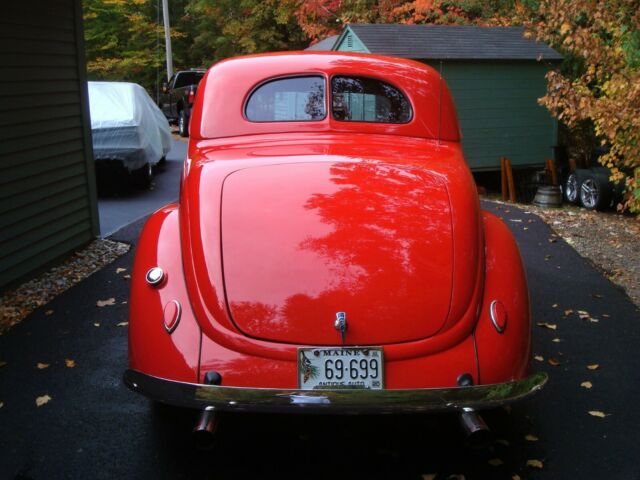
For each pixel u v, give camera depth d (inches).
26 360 158.9
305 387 101.0
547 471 115.2
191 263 111.8
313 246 110.0
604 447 123.0
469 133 457.1
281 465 116.3
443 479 112.6
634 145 298.5
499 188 507.5
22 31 218.5
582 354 166.2
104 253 256.7
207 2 1160.2
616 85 294.4
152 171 459.5
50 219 235.3
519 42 472.7
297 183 122.6
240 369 102.1
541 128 474.6
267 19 1131.3
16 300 201.3
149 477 112.4
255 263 108.5
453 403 98.8
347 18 709.3
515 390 103.6
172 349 105.0
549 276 235.1
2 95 205.2
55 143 239.9
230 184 122.9
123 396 141.5
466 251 113.2
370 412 97.3
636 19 296.2
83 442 123.0
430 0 629.9
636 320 190.5
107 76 1226.0
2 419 131.2
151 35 1249.4
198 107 152.3
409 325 104.0
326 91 151.6
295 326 102.8
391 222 114.7
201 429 98.3
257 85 151.6
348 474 113.9
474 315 108.0
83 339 171.9
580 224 344.2
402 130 152.6
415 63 164.9
